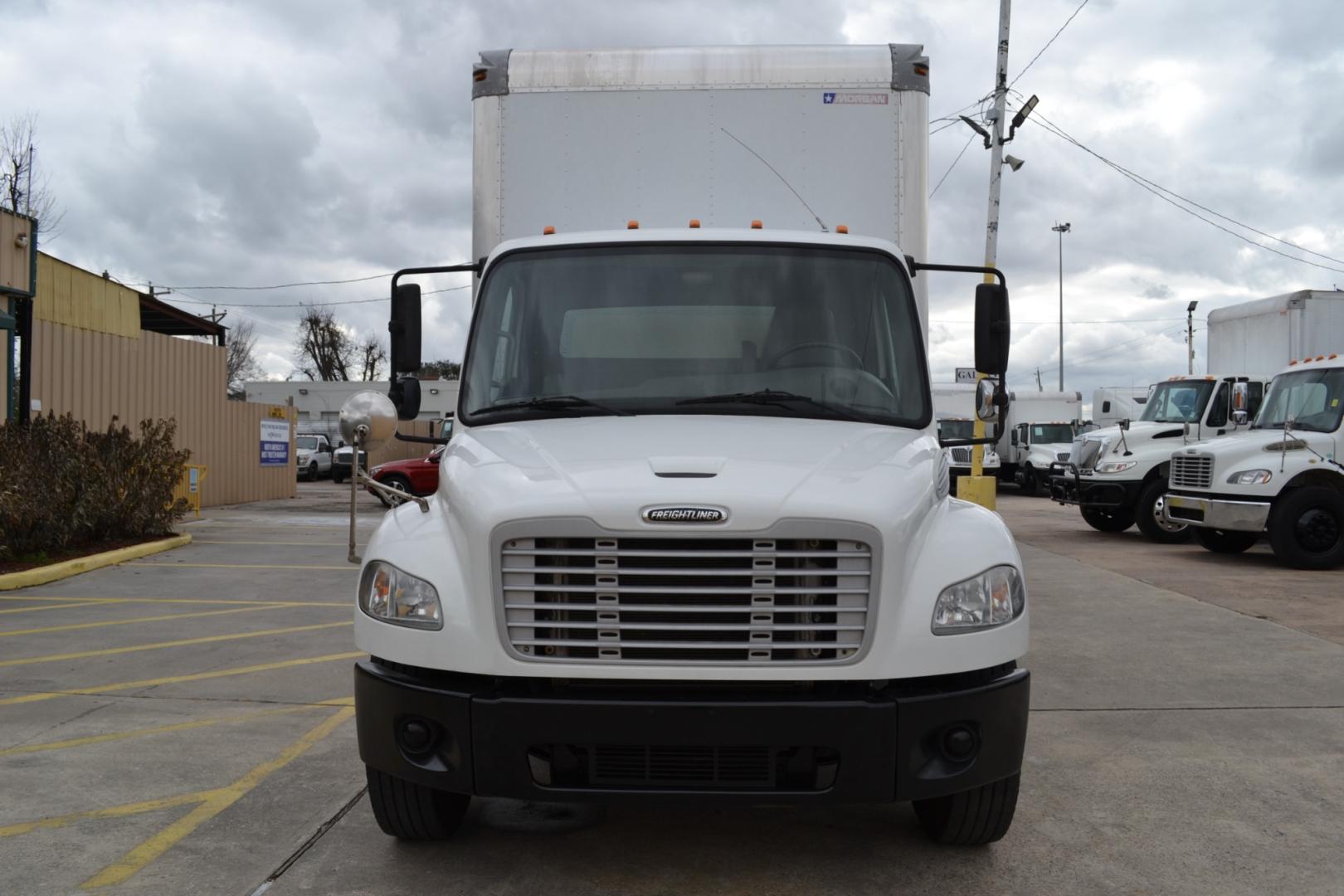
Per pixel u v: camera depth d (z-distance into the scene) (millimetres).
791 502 3504
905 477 3834
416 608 3678
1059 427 31688
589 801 3518
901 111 6031
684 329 4691
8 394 15117
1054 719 6168
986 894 3859
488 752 3523
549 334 4715
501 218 6098
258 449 24688
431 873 4012
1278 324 15711
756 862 4141
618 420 4379
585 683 3576
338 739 5633
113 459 13703
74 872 3979
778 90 6035
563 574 3537
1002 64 22000
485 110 6117
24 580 10836
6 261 15094
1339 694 6734
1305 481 12781
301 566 12500
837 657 3504
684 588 3484
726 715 3434
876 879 3990
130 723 5938
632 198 6047
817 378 4586
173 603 9961
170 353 21047
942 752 3586
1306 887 3934
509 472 3803
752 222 5336
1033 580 11773
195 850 4195
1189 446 14133
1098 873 4047
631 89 6062
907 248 6016
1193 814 4664
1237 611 9750
